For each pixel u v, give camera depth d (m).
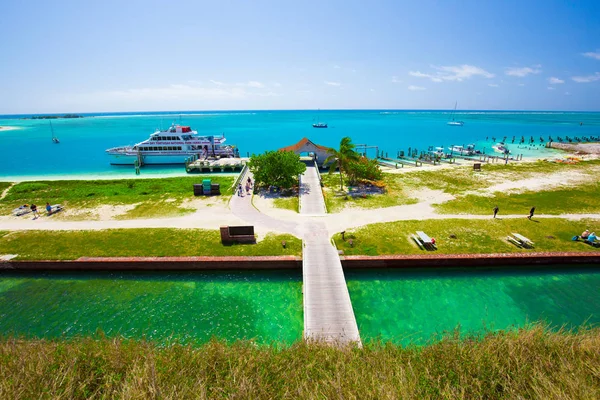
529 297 20.03
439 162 59.06
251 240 25.59
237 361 10.54
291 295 20.42
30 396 8.68
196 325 17.75
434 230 27.31
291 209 32.69
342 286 19.91
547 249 24.11
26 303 19.50
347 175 42.81
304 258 22.94
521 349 10.65
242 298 20.12
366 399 8.48
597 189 37.97
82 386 9.10
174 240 25.81
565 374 9.43
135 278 22.11
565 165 50.56
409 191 38.59
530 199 34.97
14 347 11.17
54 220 30.03
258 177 38.41
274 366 10.28
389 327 17.61
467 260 22.98
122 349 11.12
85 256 23.33
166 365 10.01
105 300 19.84
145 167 60.28
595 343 11.16
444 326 17.66
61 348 11.12
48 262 22.62
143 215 31.33
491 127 151.38
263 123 198.38
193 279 22.05
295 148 52.06
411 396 8.56
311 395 8.65
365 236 26.28
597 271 22.52
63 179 49.81
